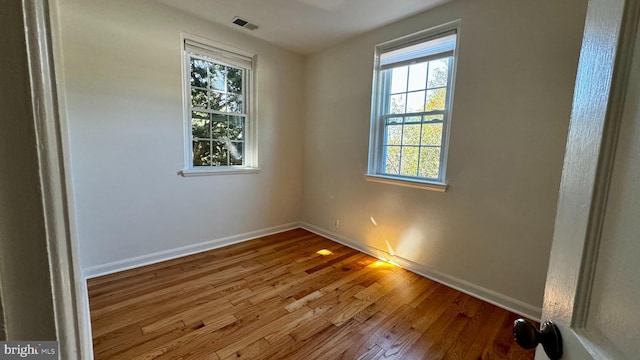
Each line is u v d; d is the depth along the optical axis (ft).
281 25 9.11
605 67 1.40
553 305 1.78
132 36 7.67
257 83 10.66
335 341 5.43
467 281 7.43
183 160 9.02
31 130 0.94
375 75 9.40
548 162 6.03
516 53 6.30
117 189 7.85
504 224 6.73
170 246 9.04
